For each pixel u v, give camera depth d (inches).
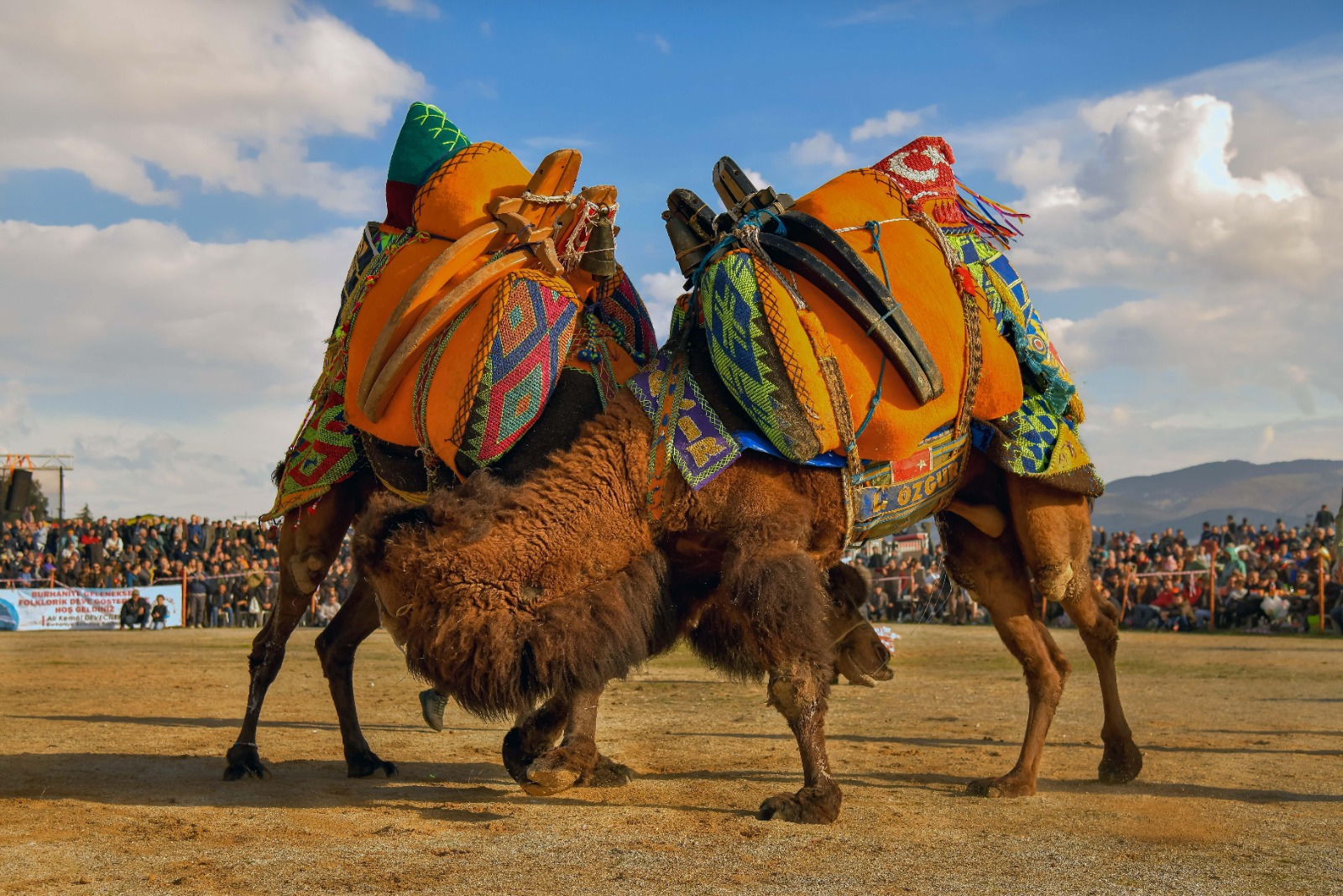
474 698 204.7
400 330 233.9
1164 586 990.4
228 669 606.2
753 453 218.1
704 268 235.1
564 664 205.3
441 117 259.6
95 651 773.3
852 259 226.2
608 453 217.2
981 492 255.1
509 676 203.8
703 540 220.7
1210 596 956.0
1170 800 231.6
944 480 240.8
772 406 212.7
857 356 223.1
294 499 264.5
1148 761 283.6
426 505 210.5
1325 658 658.2
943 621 1100.5
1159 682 518.3
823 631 214.2
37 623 1130.7
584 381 236.1
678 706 415.8
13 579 1195.9
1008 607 252.8
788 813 206.5
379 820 209.2
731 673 243.4
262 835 196.4
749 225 231.5
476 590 203.5
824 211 239.0
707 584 232.5
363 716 387.2
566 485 213.6
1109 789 245.0
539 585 208.4
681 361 225.1
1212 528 1143.0
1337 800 231.3
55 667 619.2
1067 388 247.3
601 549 212.7
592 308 251.8
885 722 369.1
